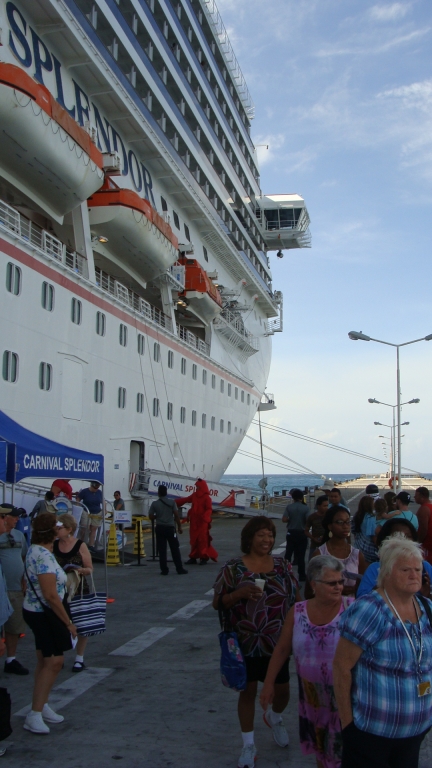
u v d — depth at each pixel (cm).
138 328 2530
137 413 2494
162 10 3070
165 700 618
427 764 480
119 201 2280
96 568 1484
